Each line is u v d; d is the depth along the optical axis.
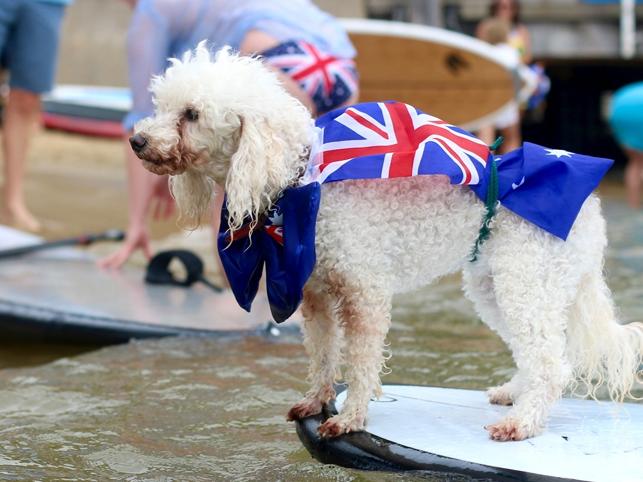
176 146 2.77
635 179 8.82
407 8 10.84
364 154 2.78
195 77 2.75
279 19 4.51
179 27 4.68
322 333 3.02
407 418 3.04
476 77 7.64
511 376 3.74
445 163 2.74
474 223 2.85
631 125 8.59
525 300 2.83
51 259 5.52
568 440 2.83
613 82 13.32
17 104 6.76
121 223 7.13
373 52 7.34
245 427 3.21
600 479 2.56
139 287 4.93
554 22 11.27
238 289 2.94
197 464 2.88
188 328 4.25
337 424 2.87
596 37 11.25
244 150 2.71
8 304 4.27
